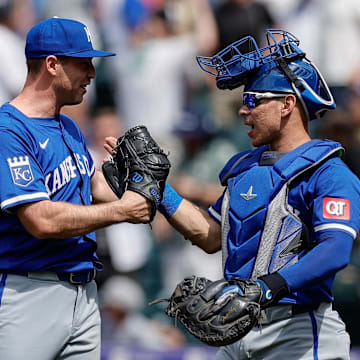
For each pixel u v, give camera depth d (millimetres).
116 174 14328
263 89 13453
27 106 13781
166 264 26109
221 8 30188
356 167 25156
